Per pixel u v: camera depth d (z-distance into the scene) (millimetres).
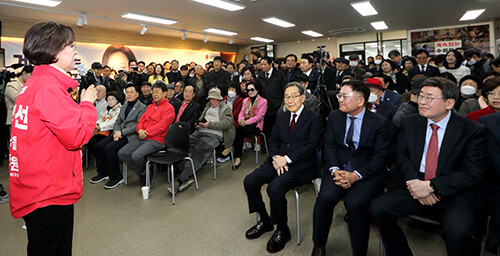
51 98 980
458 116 1535
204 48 10133
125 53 7945
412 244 1868
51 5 5133
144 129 3188
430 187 1440
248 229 2131
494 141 1517
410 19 7508
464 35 8539
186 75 6078
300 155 1988
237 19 6918
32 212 1012
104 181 3340
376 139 1854
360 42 10391
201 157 3145
